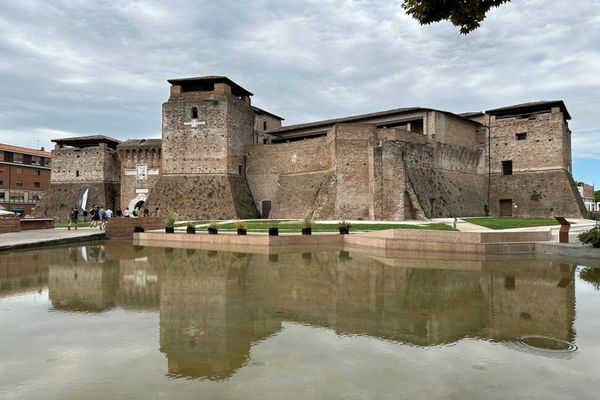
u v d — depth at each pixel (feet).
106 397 14.61
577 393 14.82
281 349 19.30
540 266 46.09
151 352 19.01
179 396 14.66
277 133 184.96
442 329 22.36
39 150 282.36
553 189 151.02
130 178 164.86
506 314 25.43
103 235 88.28
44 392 15.02
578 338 20.80
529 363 17.58
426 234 60.85
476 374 16.46
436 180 137.80
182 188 146.72
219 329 22.44
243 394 14.79
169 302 28.73
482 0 28.12
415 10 29.43
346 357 18.29
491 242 58.49
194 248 69.21
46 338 21.07
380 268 44.60
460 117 154.71
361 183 124.98
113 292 32.14
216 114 148.25
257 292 31.89
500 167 163.94
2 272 42.22
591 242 53.47
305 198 141.28
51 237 75.82
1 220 86.94
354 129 126.93
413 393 14.83
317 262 49.98
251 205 153.07
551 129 154.10
